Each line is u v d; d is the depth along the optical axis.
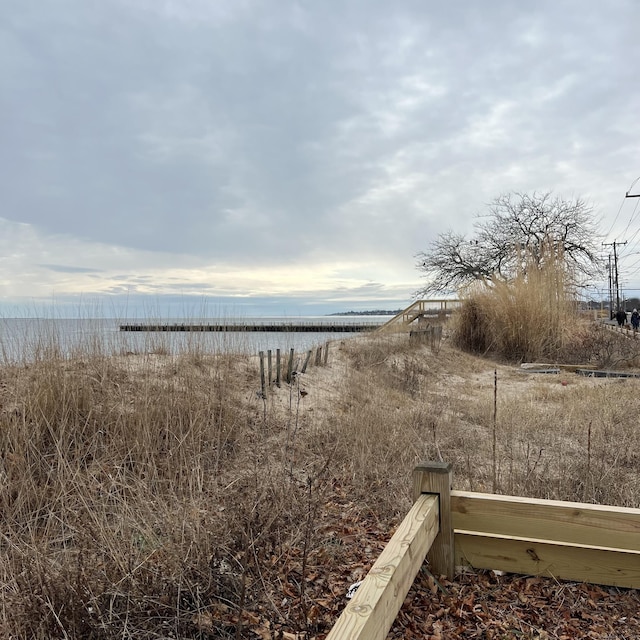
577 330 18.34
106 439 5.44
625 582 3.10
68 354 6.60
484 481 5.30
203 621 2.99
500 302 18.92
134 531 3.76
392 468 5.64
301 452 6.08
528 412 8.77
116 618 2.79
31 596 2.79
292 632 2.95
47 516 3.97
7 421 4.98
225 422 6.41
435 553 3.31
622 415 8.38
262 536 3.62
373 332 19.11
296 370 10.06
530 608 3.10
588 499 4.67
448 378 14.20
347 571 3.65
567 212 34.50
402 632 2.91
